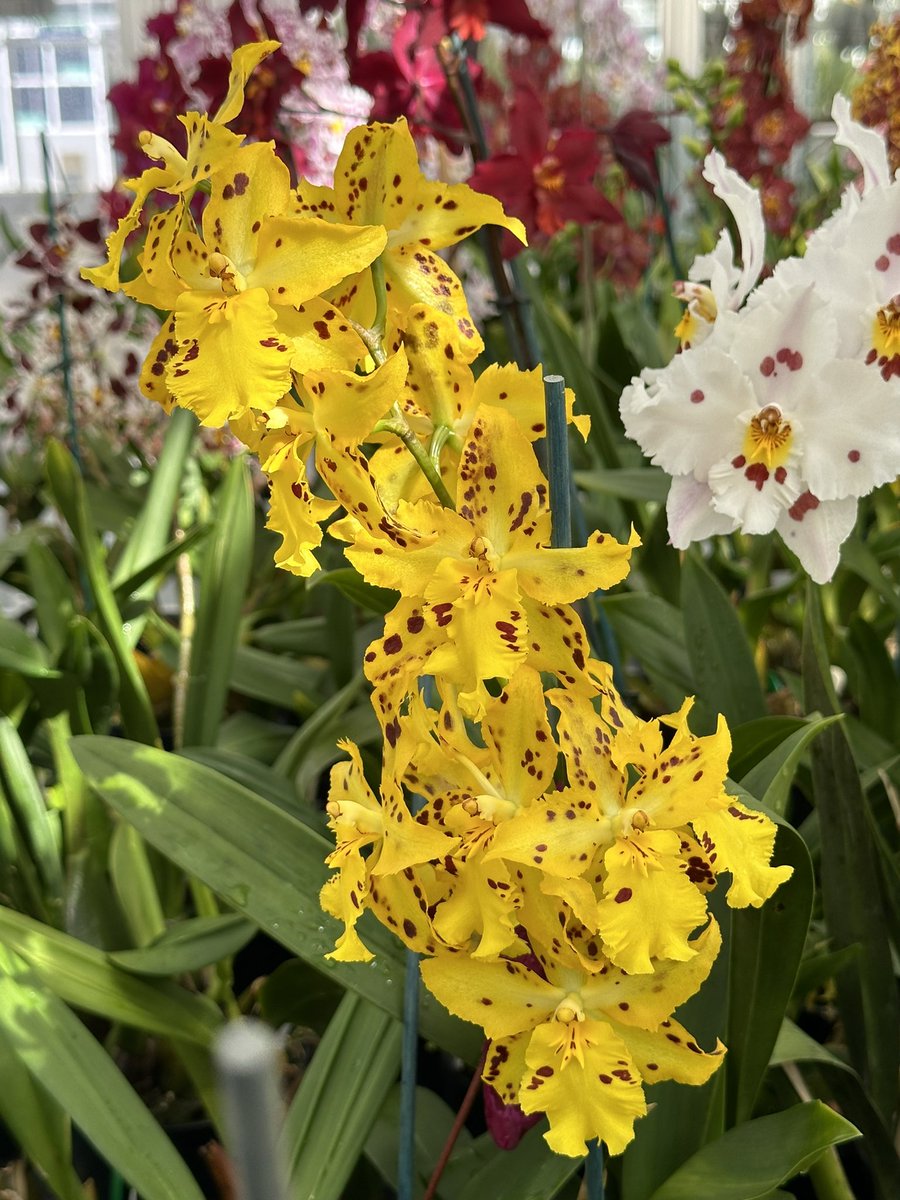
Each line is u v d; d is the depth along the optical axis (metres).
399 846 0.32
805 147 1.28
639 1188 0.39
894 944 0.50
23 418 0.98
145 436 0.99
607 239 1.23
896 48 0.64
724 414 0.42
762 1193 0.35
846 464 0.41
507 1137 0.36
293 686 0.78
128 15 1.61
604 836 0.31
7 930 0.46
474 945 0.33
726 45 0.95
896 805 0.55
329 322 0.31
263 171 0.31
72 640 0.58
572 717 0.32
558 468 0.32
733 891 0.31
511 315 0.60
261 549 0.95
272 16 0.79
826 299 0.40
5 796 0.60
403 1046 0.40
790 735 0.43
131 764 0.47
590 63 1.53
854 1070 0.47
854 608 0.75
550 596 0.30
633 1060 0.33
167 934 0.51
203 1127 0.57
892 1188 0.46
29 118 1.75
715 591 0.53
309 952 0.42
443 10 0.60
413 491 0.33
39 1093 0.43
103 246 0.87
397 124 0.33
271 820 0.46
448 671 0.30
